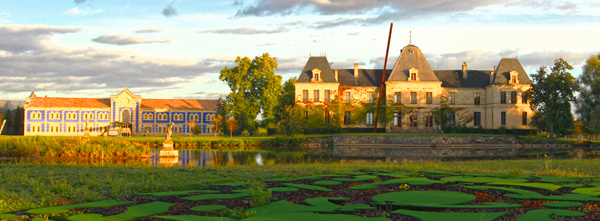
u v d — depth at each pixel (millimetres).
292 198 17469
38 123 92750
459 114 80562
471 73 83250
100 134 94750
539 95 69625
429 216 14289
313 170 26297
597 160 37281
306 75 79250
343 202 16844
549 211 14891
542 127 72938
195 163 38938
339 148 63219
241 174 24031
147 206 15695
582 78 66000
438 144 67125
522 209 15445
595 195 17594
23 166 27969
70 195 17422
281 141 67875
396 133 73000
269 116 82500
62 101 94812
